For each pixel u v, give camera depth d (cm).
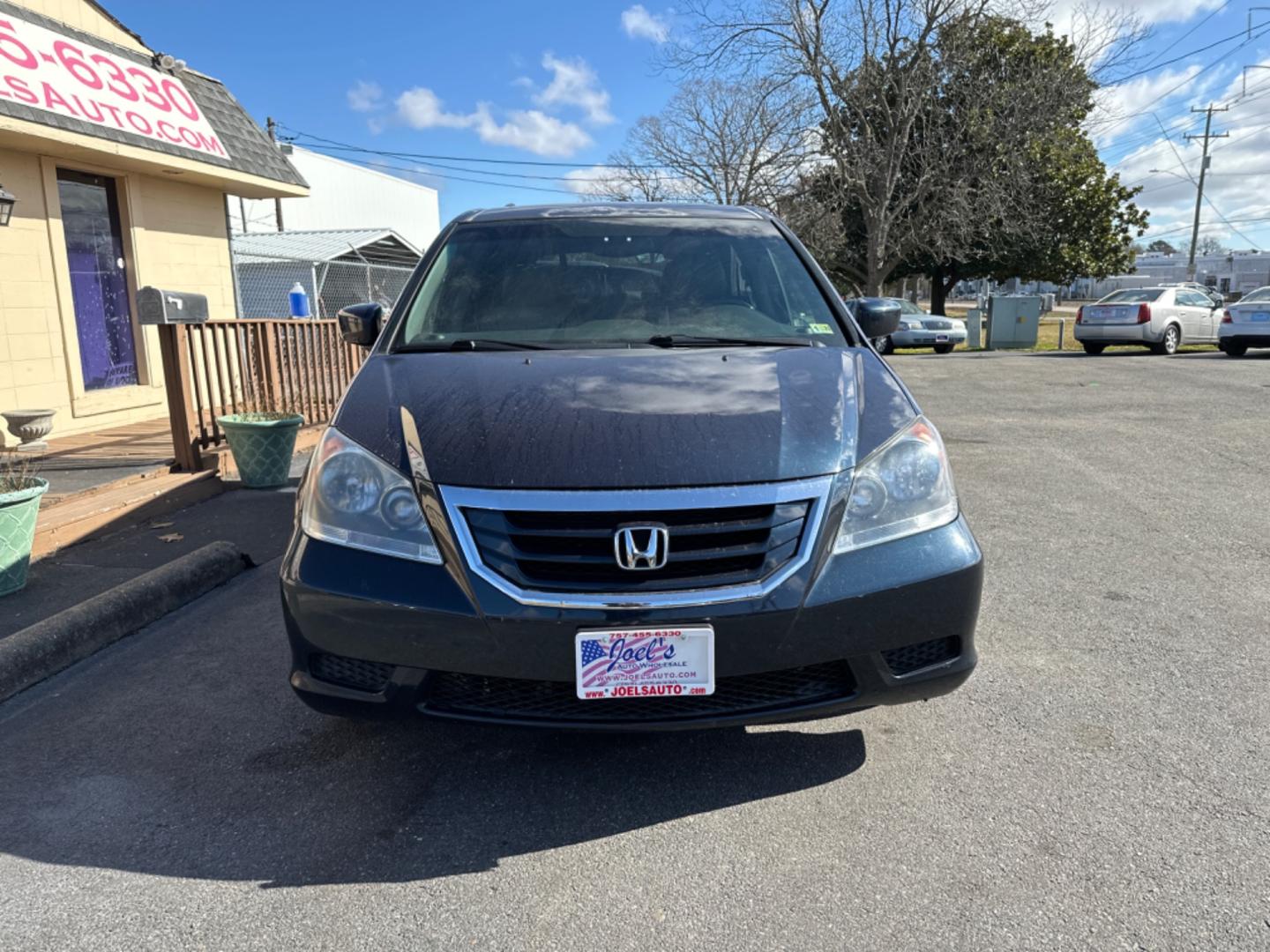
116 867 232
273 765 282
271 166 958
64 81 695
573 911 213
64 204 783
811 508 233
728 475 230
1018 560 469
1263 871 220
